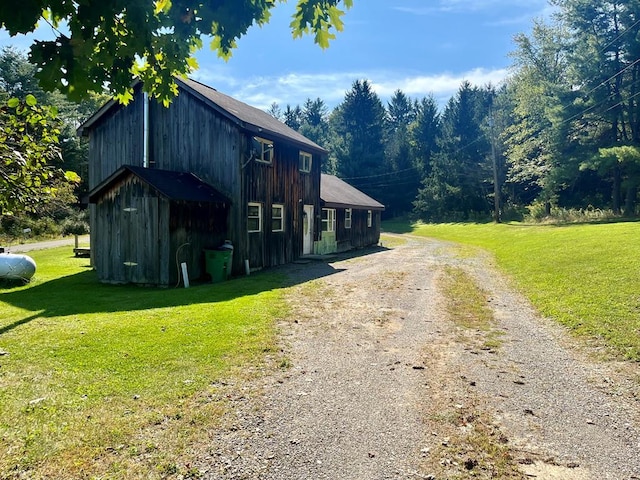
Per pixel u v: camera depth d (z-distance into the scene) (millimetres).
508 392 4293
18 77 29875
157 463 2951
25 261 11234
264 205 14508
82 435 3264
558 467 3014
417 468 2979
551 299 8344
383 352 5527
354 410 3855
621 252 11461
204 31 2619
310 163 18031
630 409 3924
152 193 11133
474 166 43938
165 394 4039
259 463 3000
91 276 12797
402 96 70438
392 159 50375
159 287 10914
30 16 1938
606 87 26266
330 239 19391
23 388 4105
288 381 4492
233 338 5816
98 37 2213
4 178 3604
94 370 4586
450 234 32344
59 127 4027
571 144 28109
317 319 7152
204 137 13438
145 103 14094
